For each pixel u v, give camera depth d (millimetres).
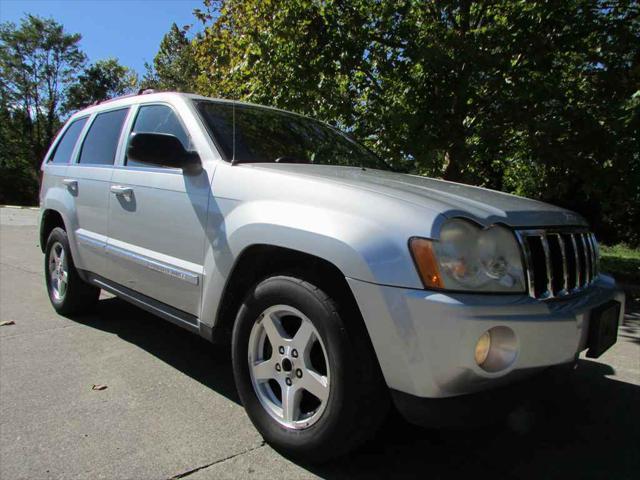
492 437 2914
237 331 2752
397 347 2113
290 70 7031
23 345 4117
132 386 3398
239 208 2779
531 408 3309
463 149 6586
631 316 5887
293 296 2449
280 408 2648
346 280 2229
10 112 46156
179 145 3062
